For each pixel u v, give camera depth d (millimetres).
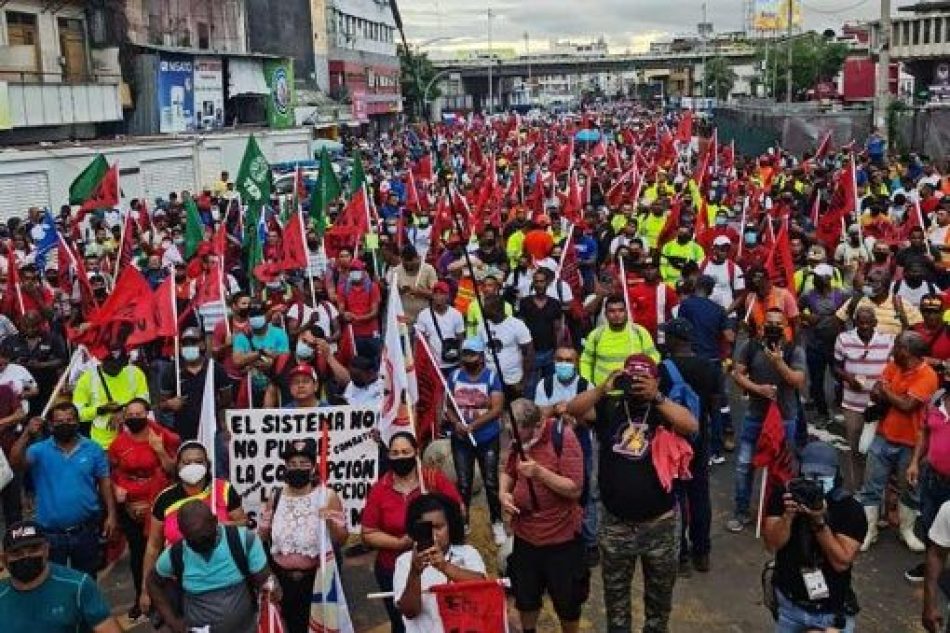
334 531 6395
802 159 35500
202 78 43312
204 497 6395
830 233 16047
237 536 5719
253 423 7238
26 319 10992
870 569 8086
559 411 6812
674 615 7441
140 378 8906
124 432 7527
